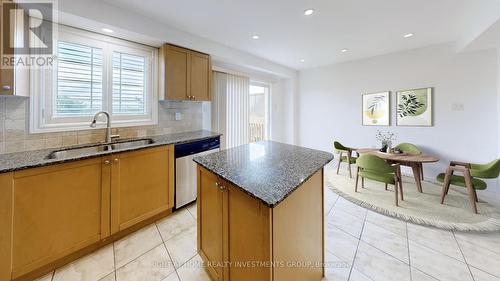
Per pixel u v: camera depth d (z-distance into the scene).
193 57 2.93
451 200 2.76
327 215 2.45
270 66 4.36
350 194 3.03
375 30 2.82
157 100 2.81
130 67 2.55
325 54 3.88
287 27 2.71
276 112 5.36
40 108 1.92
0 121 1.74
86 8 1.93
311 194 1.34
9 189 1.34
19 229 1.39
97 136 2.29
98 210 1.77
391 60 3.83
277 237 0.97
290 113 5.25
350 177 3.81
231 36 2.99
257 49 3.59
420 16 2.43
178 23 2.55
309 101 5.11
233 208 1.16
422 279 1.49
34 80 1.88
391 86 3.85
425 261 1.67
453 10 2.30
